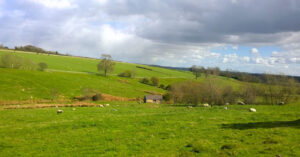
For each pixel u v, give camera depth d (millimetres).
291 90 58438
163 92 104938
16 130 24453
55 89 71125
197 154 14477
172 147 16469
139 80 131750
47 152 17000
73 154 16172
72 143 18906
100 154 15828
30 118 32125
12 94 67625
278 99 59000
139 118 29094
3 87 72812
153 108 44531
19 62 106562
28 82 82938
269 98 60625
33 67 111562
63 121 28781
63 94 76312
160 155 14781
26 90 74562
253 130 20062
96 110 40625
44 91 76875
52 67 128750
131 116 31172
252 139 17234
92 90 85812
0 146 18922
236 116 28172
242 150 14586
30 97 67625
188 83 74938
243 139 17406
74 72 124312
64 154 16312
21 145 19094
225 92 63469
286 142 15805
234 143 16250
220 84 66250
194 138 18641
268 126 21500
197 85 70000
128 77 137375
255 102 59625
